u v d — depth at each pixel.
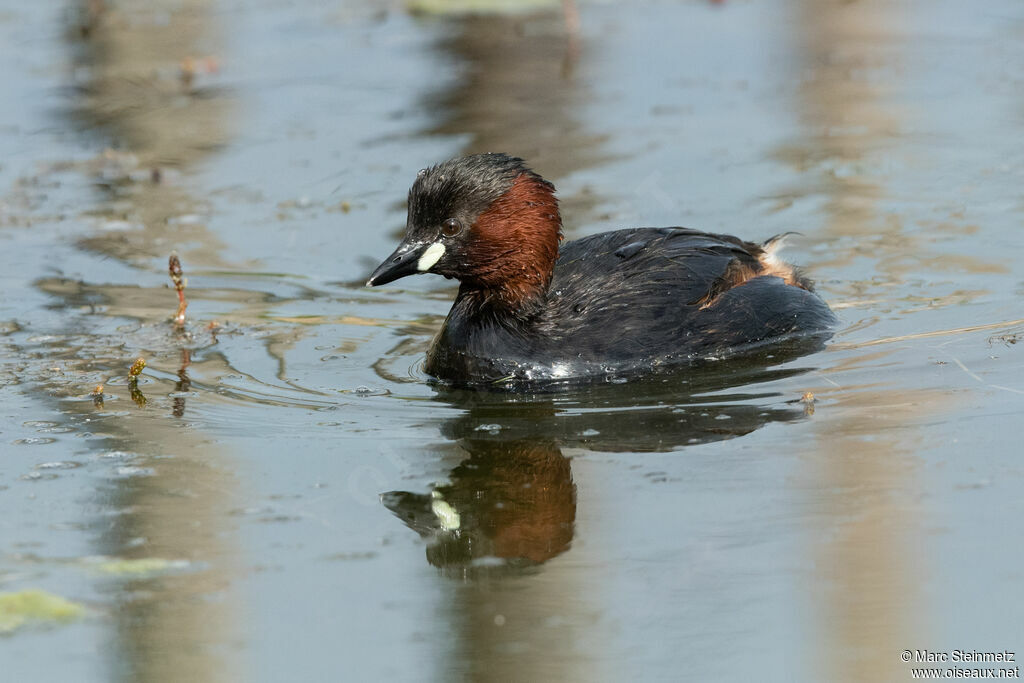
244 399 12.64
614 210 17.45
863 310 14.43
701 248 13.98
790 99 21.45
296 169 19.22
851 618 8.71
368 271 16.22
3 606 9.03
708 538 9.70
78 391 12.83
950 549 9.39
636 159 19.20
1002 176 18.22
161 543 9.88
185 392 12.80
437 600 9.13
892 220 16.98
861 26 25.06
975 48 23.48
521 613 8.95
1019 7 25.67
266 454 11.35
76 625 8.89
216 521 10.20
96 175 19.22
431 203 13.00
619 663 8.38
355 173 18.95
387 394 12.77
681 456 11.03
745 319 13.46
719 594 9.04
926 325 13.85
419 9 26.78
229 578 9.42
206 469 11.07
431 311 15.16
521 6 26.53
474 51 24.22
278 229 17.36
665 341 13.16
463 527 10.09
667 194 17.94
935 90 21.59
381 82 22.59
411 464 11.12
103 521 10.20
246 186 18.72
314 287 15.77
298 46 24.59
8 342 14.11
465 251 12.95
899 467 10.59
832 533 9.67
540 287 13.17
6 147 20.12
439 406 12.41
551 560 9.55
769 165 18.92
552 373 12.91
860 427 11.38
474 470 10.98
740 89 21.98
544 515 10.16
